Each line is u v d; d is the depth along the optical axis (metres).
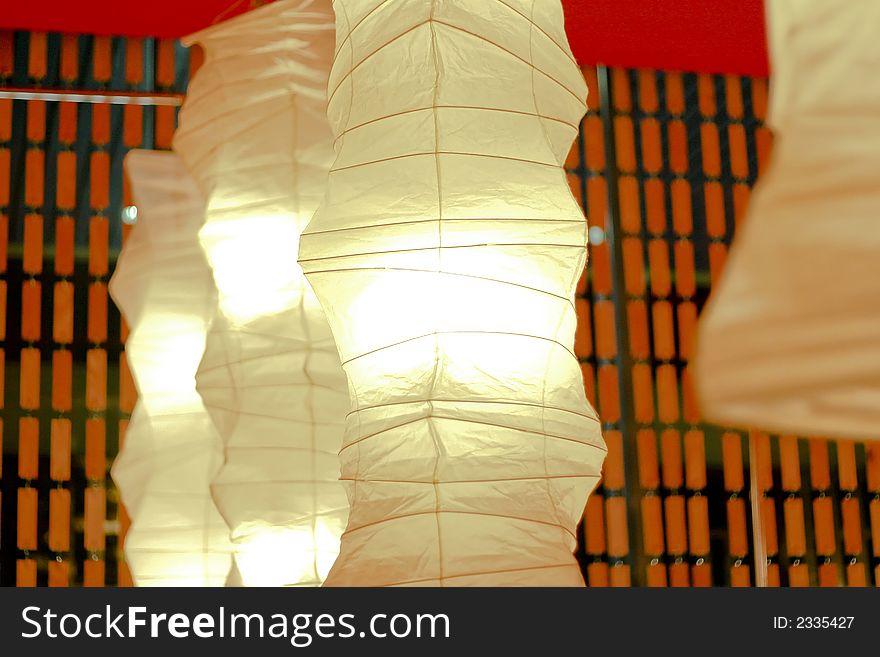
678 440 5.55
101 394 5.27
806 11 0.91
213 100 2.76
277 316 2.65
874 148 0.86
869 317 0.82
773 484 5.61
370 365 1.84
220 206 2.70
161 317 3.28
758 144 5.90
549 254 1.84
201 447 3.22
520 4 1.96
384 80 1.93
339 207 1.89
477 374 1.80
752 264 0.85
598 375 5.57
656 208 5.72
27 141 5.38
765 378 0.82
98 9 5.27
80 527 5.20
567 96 1.98
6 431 5.23
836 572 5.59
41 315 5.31
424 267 1.82
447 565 1.73
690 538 5.49
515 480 1.77
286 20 2.73
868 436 0.81
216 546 3.18
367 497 1.80
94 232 5.35
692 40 5.57
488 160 1.86
